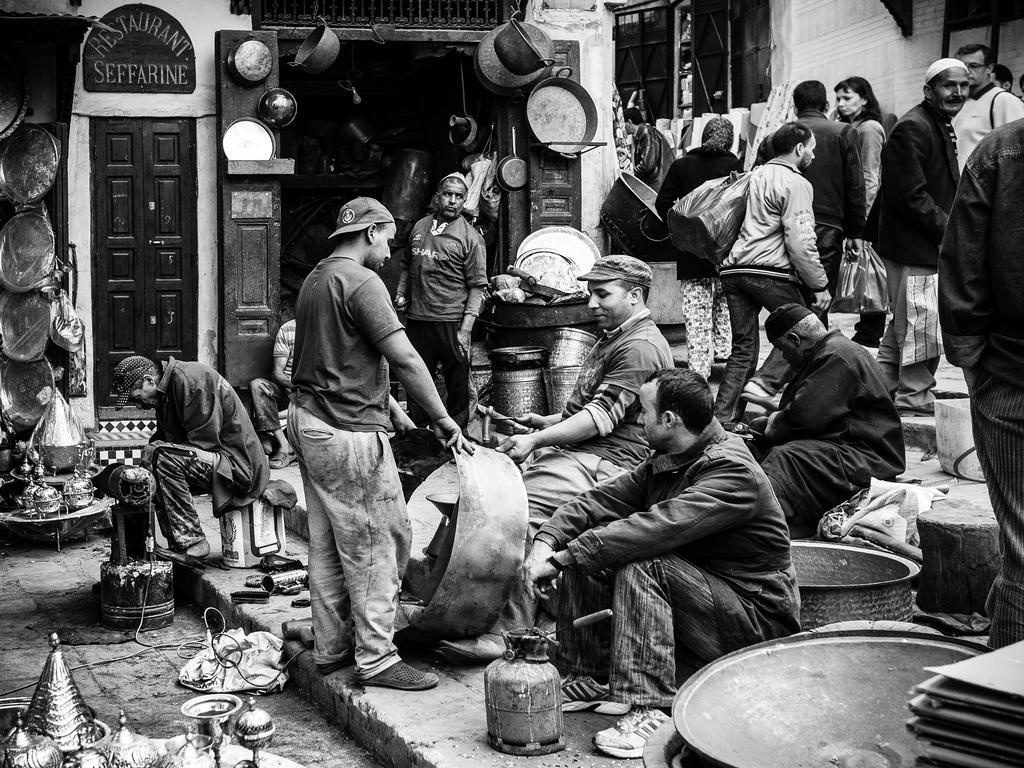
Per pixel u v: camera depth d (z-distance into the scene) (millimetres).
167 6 9984
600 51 10852
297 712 5184
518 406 9336
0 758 3797
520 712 4145
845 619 4598
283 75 12203
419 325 9812
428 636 5188
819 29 16750
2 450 9086
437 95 11992
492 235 10906
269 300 10070
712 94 20516
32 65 9672
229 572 7031
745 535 4242
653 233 10469
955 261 3844
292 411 5012
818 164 8297
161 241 10141
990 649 3490
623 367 5422
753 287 7520
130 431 10016
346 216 5062
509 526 4926
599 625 4555
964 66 7367
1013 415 3809
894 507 5660
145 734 5086
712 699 3371
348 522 4891
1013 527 3836
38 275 9484
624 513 4469
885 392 5941
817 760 3191
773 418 6066
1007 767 2453
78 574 7797
